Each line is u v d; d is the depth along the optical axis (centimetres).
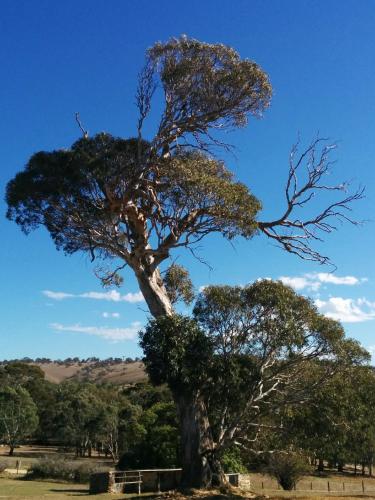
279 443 2456
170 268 2848
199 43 2261
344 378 2384
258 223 2286
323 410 2375
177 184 2208
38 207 2330
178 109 2320
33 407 8175
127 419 7131
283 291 2297
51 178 2269
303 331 2309
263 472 3512
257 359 2288
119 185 2289
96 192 2314
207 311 2297
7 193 2350
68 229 2389
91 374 19188
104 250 2556
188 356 2122
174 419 3600
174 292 2839
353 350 2358
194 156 2383
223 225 2223
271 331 2256
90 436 7575
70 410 8038
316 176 2366
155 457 3133
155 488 2673
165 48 2273
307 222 2372
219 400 2306
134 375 17012
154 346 2103
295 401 2344
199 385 2188
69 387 10169
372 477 5862
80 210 2312
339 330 2334
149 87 2306
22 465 5203
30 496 2483
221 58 2269
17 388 8356
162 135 2303
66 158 2269
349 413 2375
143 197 2283
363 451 2625
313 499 2159
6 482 3666
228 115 2333
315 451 2475
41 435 9594
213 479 2205
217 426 2394
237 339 2281
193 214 2245
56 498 2338
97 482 2639
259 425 2355
